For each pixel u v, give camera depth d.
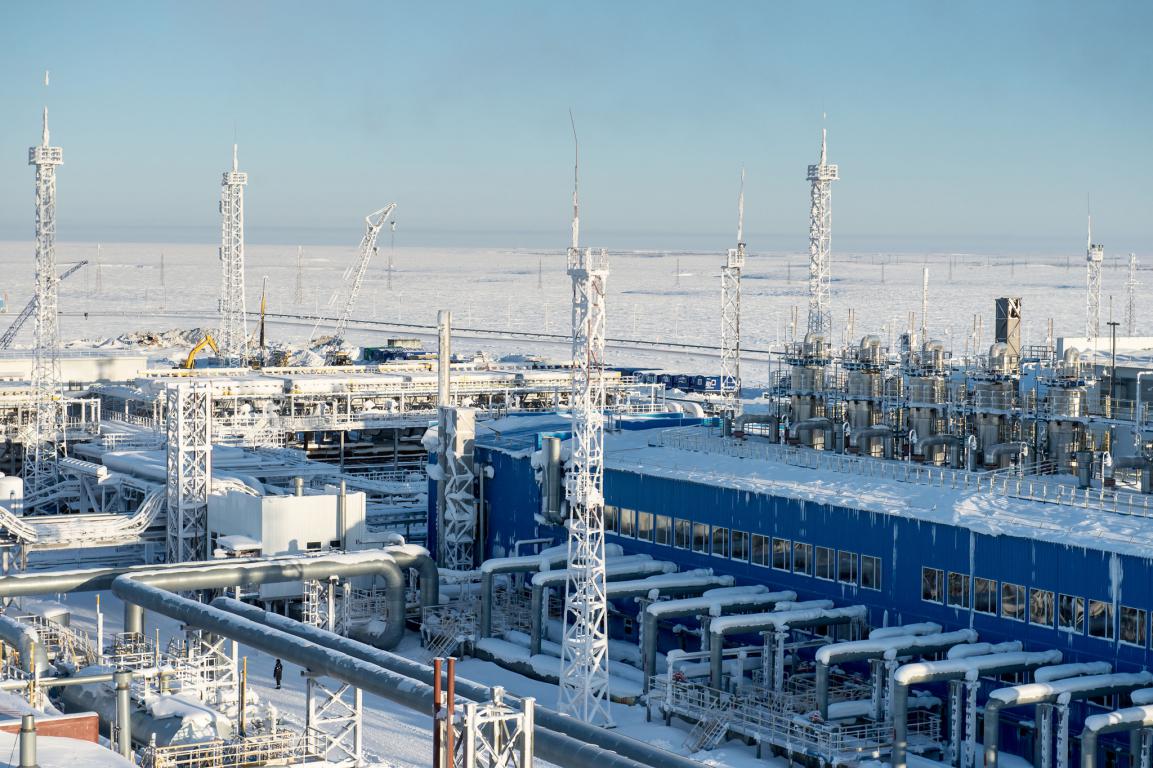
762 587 82.62
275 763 59.91
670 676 76.62
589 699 76.31
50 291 135.12
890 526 77.25
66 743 51.28
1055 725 68.12
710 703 74.44
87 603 99.75
